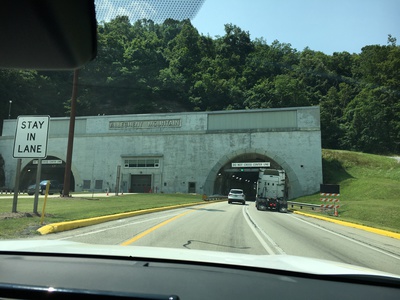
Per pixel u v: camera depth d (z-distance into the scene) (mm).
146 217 18891
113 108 103812
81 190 66750
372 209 30078
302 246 11234
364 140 108812
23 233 10664
